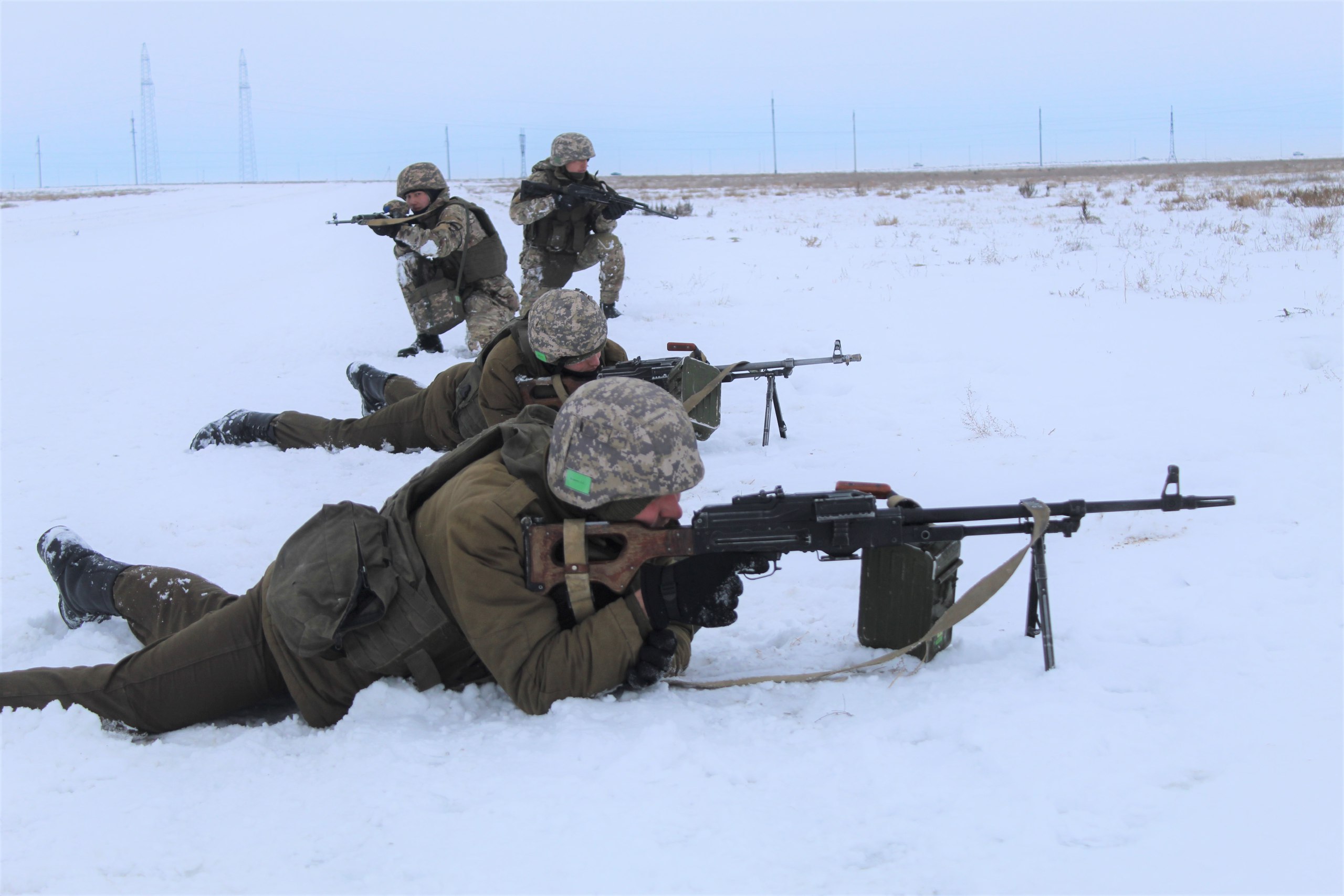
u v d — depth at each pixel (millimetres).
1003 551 4688
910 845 2408
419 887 2367
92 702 3408
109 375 10305
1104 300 11398
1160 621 3684
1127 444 6191
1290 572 4078
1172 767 2641
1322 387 7051
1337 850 2211
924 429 6957
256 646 3381
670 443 3139
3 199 65812
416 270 10250
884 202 37250
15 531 5727
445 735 3160
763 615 4188
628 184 77438
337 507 3389
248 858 2543
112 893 2414
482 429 6301
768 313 11820
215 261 22266
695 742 2955
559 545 3281
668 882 2314
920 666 3469
